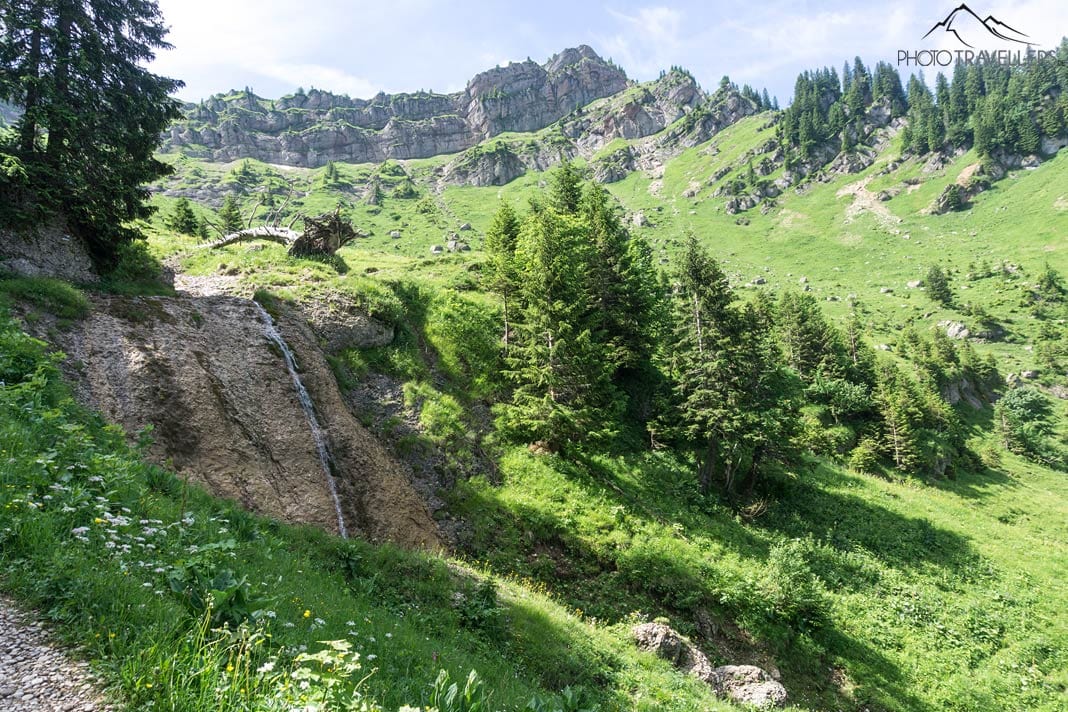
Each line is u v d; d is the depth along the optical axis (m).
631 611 19.16
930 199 159.75
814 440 47.00
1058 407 86.44
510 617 13.05
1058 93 167.50
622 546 22.08
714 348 31.55
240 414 17.23
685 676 14.45
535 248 31.42
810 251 151.62
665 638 15.76
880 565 29.06
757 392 32.66
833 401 58.81
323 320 24.91
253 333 20.36
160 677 4.15
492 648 11.42
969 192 155.62
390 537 18.09
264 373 19.17
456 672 7.86
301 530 12.71
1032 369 94.69
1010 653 23.44
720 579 21.98
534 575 19.62
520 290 32.84
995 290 116.38
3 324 13.30
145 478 10.12
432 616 11.33
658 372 38.16
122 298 18.44
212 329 19.28
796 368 65.94
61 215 18.89
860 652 21.50
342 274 31.38
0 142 17.00
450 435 23.94
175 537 7.63
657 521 24.58
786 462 33.44
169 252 32.28
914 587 27.25
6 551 5.36
